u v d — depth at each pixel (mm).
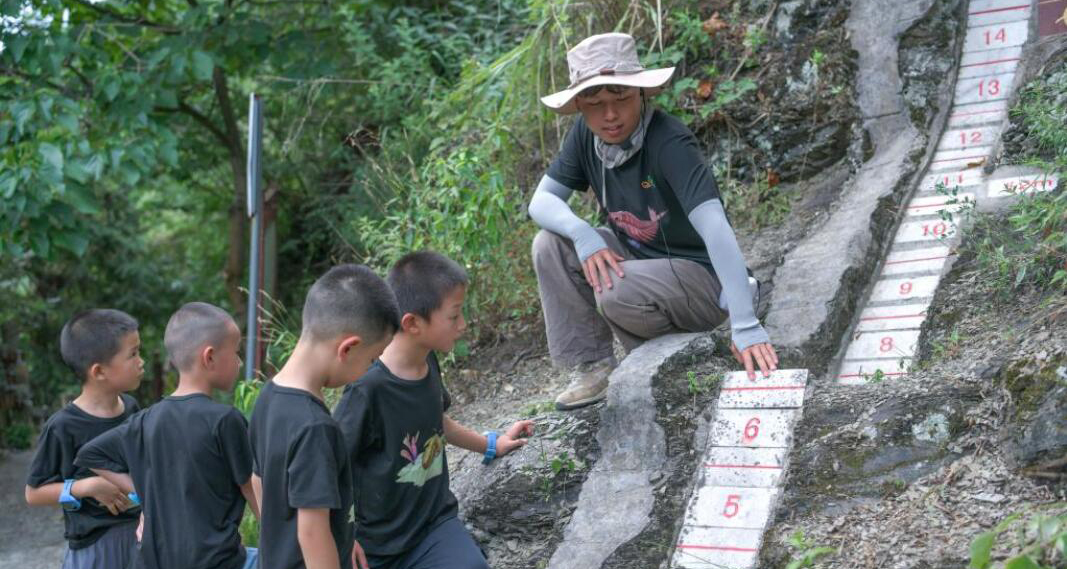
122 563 3254
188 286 10047
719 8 5199
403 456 2781
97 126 7105
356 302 2420
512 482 3238
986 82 4539
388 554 2799
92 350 3332
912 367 3408
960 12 4727
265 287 6457
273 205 6520
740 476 2945
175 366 3012
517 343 4625
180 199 10242
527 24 6184
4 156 5941
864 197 4242
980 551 2191
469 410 4234
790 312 3678
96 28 7023
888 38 4715
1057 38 4488
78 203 6145
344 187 7773
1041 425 2607
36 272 9664
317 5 7656
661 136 3215
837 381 3510
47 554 5043
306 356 2455
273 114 8211
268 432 2391
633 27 5137
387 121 6906
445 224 4352
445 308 2773
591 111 3191
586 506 3123
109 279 9875
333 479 2318
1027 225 3520
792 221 4473
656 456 3135
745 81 4812
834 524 2705
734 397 3123
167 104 6801
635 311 3309
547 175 3523
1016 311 3398
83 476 3279
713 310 3406
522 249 4742
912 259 3904
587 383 3404
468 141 5480
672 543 2877
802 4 4914
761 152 4863
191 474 2844
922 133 4500
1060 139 3766
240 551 2916
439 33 6754
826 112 4738
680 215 3312
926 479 2738
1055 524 2172
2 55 6363
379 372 2750
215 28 7199
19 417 8133
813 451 2904
